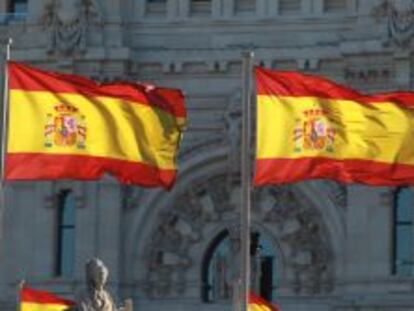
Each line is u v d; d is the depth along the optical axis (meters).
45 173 135.75
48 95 135.50
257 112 142.62
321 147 142.75
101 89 136.12
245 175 141.50
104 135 136.38
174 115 138.12
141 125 137.12
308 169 142.88
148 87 137.12
